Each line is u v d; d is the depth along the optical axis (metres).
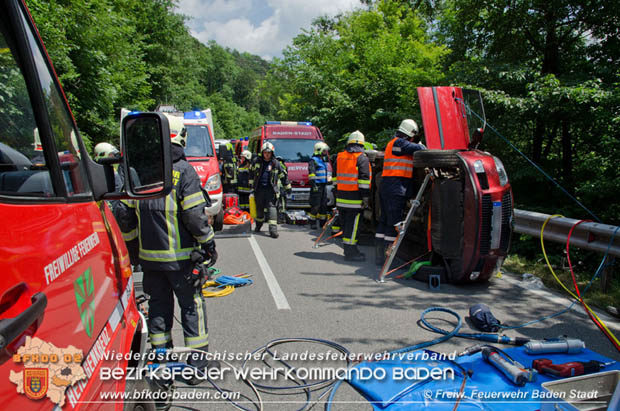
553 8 10.56
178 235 3.26
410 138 6.43
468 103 6.37
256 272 6.65
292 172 12.75
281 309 5.05
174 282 3.35
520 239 9.02
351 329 4.45
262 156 9.51
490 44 12.34
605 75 10.52
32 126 1.47
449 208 5.60
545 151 11.96
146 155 2.05
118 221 3.29
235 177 15.15
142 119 1.98
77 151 1.85
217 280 6.02
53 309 1.28
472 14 11.77
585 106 9.70
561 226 5.88
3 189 1.19
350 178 7.05
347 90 17.77
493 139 10.98
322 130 18.81
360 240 9.02
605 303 5.04
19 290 1.09
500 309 4.96
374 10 23.34
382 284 5.96
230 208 10.48
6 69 1.40
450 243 5.63
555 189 10.71
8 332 0.98
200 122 10.02
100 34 13.08
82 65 12.83
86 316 1.55
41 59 1.69
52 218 1.41
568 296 5.38
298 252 8.07
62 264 1.40
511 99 9.91
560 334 4.25
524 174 10.45
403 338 4.23
